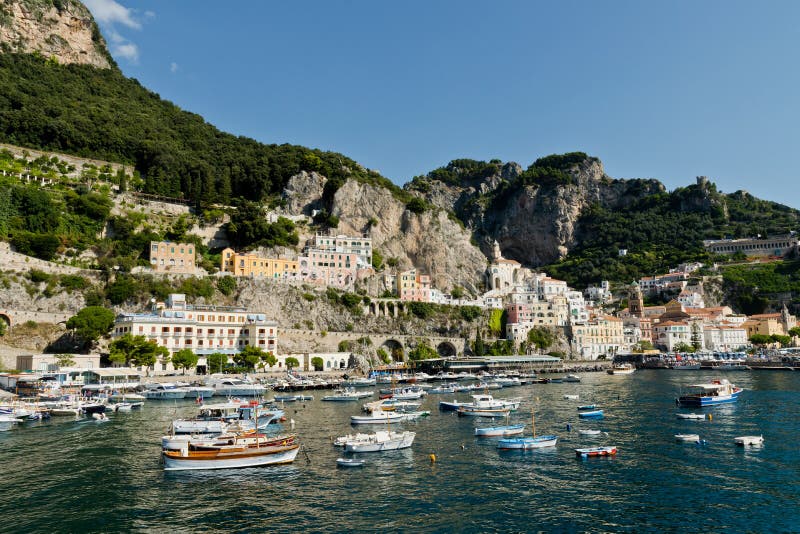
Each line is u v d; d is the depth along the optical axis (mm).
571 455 72438
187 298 182250
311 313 199625
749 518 50062
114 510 52344
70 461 68938
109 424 93188
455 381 173625
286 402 124750
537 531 47750
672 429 88125
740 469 64750
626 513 51594
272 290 196750
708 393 122688
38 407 100875
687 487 58656
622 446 77000
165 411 107750
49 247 175625
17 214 182375
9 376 122688
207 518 50500
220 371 158875
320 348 192750
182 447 67375
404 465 68062
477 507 53281
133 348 144500
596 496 56219
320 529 48125
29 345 151375
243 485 59906
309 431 89125
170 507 53219
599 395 135000
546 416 102625
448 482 60969
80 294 166750
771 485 58781
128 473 63969
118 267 182000
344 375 175375
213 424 81938
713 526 48500
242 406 93312
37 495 56344
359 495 56750
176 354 152000
